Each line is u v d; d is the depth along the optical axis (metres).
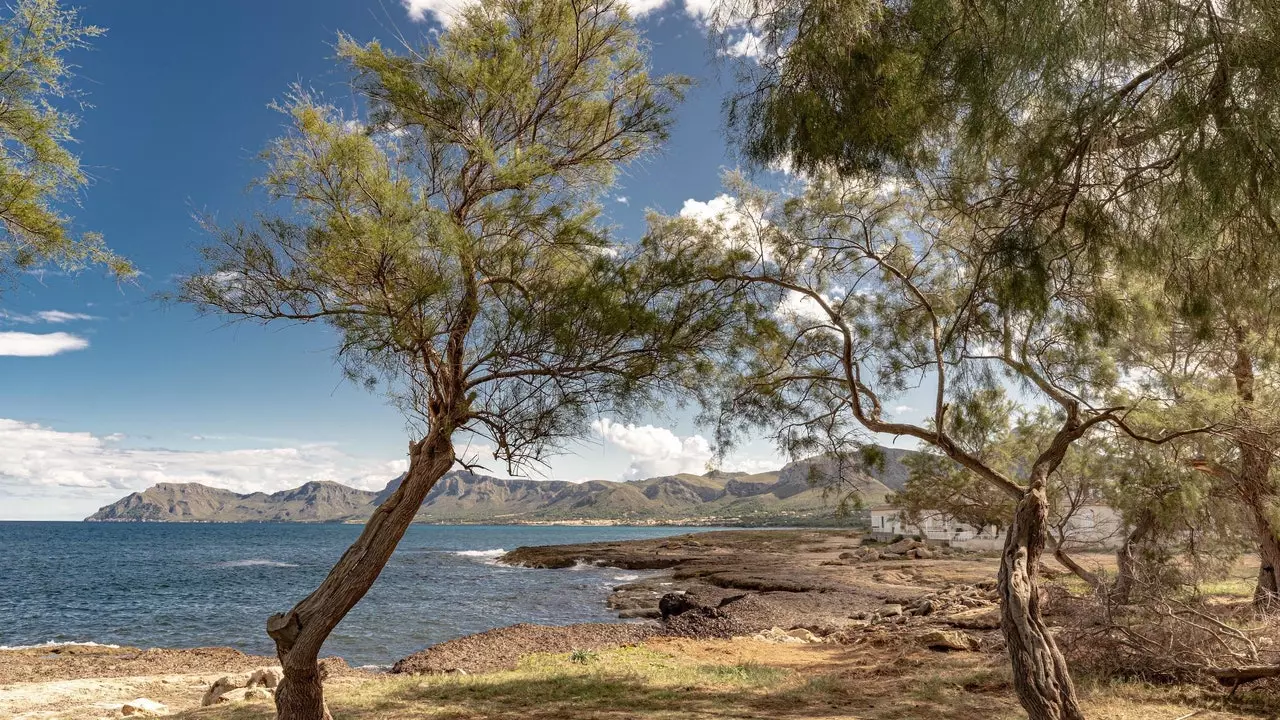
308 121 6.29
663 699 9.67
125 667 15.16
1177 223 4.48
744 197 9.30
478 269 6.86
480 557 64.06
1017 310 5.86
